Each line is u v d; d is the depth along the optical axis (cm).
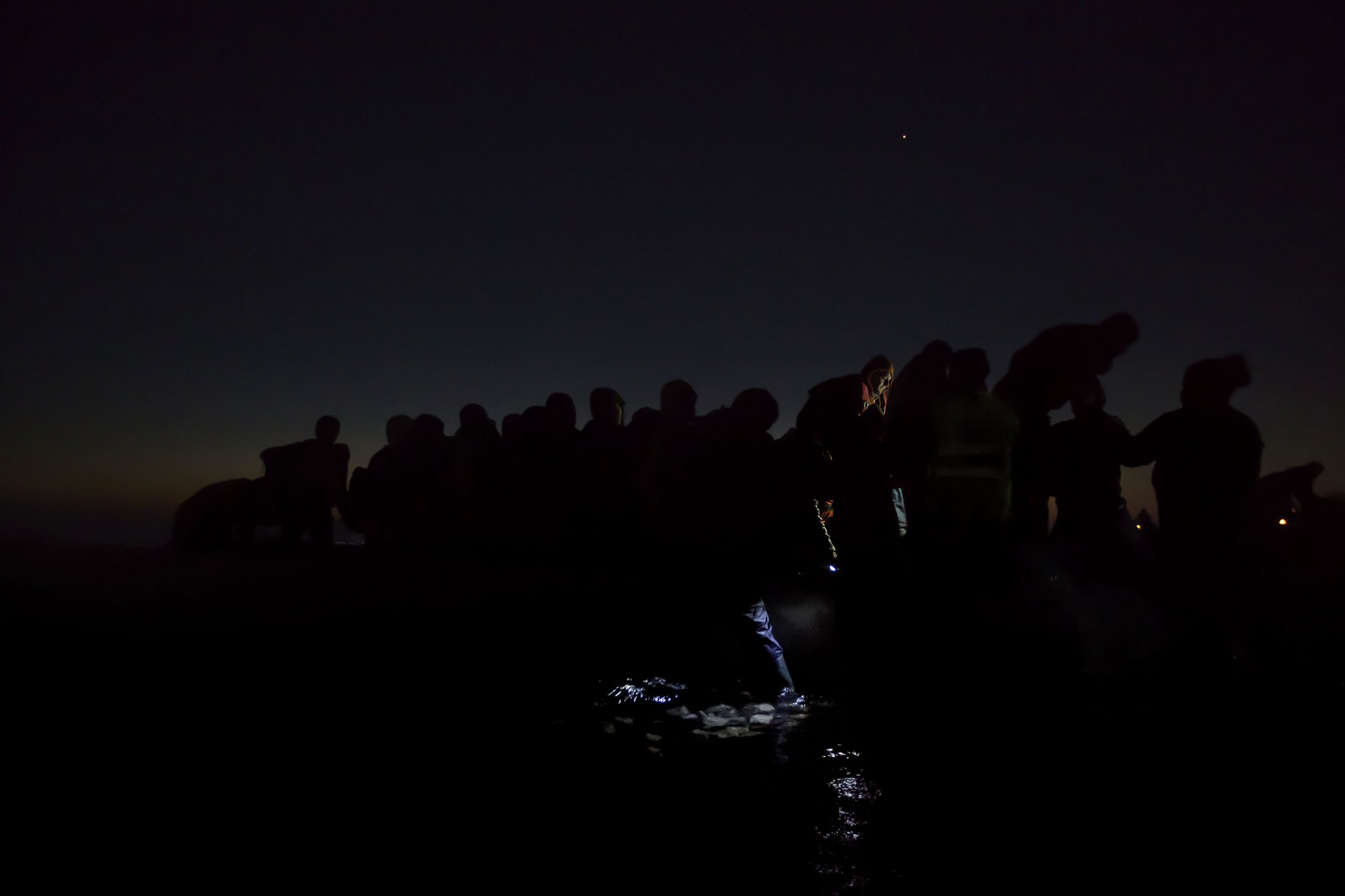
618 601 629
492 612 611
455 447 781
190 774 338
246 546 815
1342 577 566
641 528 616
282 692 446
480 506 756
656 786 337
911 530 489
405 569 724
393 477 795
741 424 511
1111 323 530
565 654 530
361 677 475
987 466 472
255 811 306
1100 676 499
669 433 525
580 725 412
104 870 260
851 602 503
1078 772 358
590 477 719
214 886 251
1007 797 328
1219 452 503
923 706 453
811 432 521
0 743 365
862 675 495
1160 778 350
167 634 543
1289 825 304
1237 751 377
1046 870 269
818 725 425
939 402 482
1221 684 480
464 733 396
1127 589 526
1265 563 552
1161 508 522
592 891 253
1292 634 529
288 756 360
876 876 265
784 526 489
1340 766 362
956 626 474
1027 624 478
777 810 315
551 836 290
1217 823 305
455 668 499
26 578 686
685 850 280
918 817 308
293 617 588
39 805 305
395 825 297
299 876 258
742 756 373
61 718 397
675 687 482
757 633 489
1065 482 525
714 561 493
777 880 261
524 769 354
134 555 798
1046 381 521
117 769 341
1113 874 268
